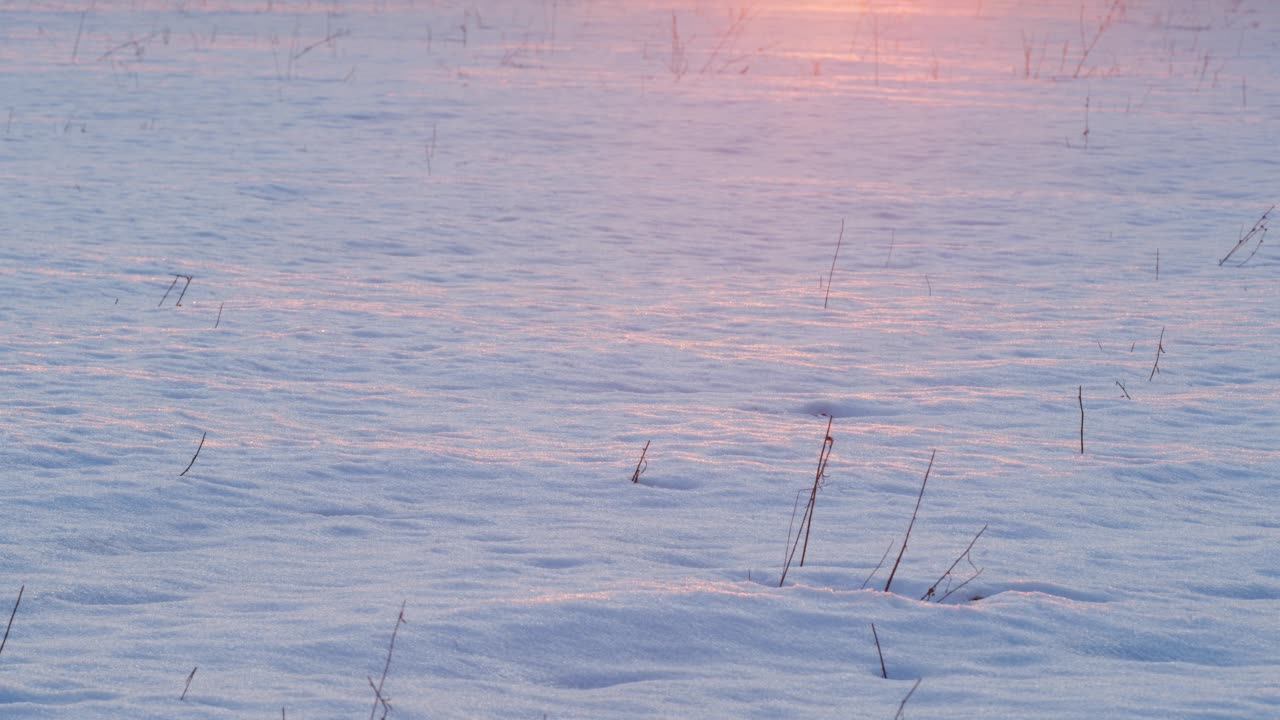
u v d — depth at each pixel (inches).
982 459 290.4
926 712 164.2
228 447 280.7
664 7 1897.1
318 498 251.8
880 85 1105.4
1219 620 199.6
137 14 1617.9
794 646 187.9
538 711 162.2
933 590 210.5
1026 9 1920.5
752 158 772.6
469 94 999.6
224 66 1138.7
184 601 198.2
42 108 881.5
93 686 164.2
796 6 1974.7
